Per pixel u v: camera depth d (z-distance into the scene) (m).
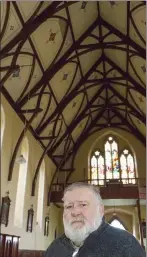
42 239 18.64
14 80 13.90
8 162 13.73
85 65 19.12
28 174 16.55
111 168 25.23
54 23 13.65
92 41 17.64
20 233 14.50
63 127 21.67
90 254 2.11
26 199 15.95
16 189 14.63
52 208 22.08
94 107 24.14
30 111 14.98
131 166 25.02
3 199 12.60
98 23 16.98
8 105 13.98
